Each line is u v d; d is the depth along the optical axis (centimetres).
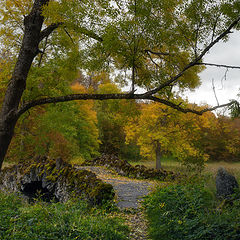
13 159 1588
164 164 1750
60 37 800
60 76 902
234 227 377
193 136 1216
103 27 561
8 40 891
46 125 1524
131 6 513
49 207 530
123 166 1330
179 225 455
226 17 534
